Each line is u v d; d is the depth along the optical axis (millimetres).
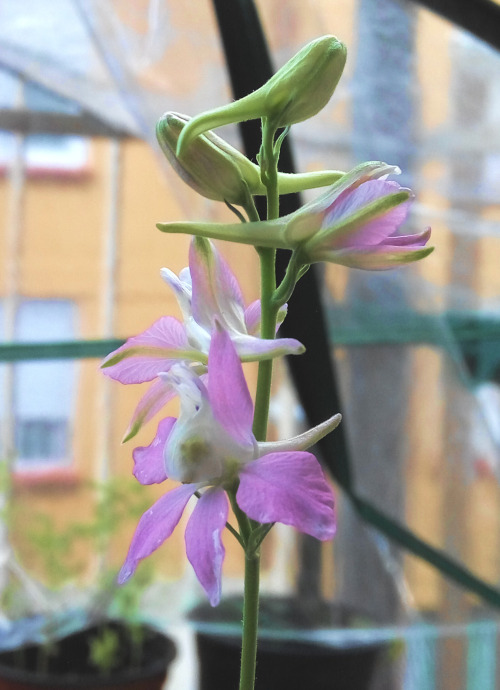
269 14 269
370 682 356
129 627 371
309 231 123
